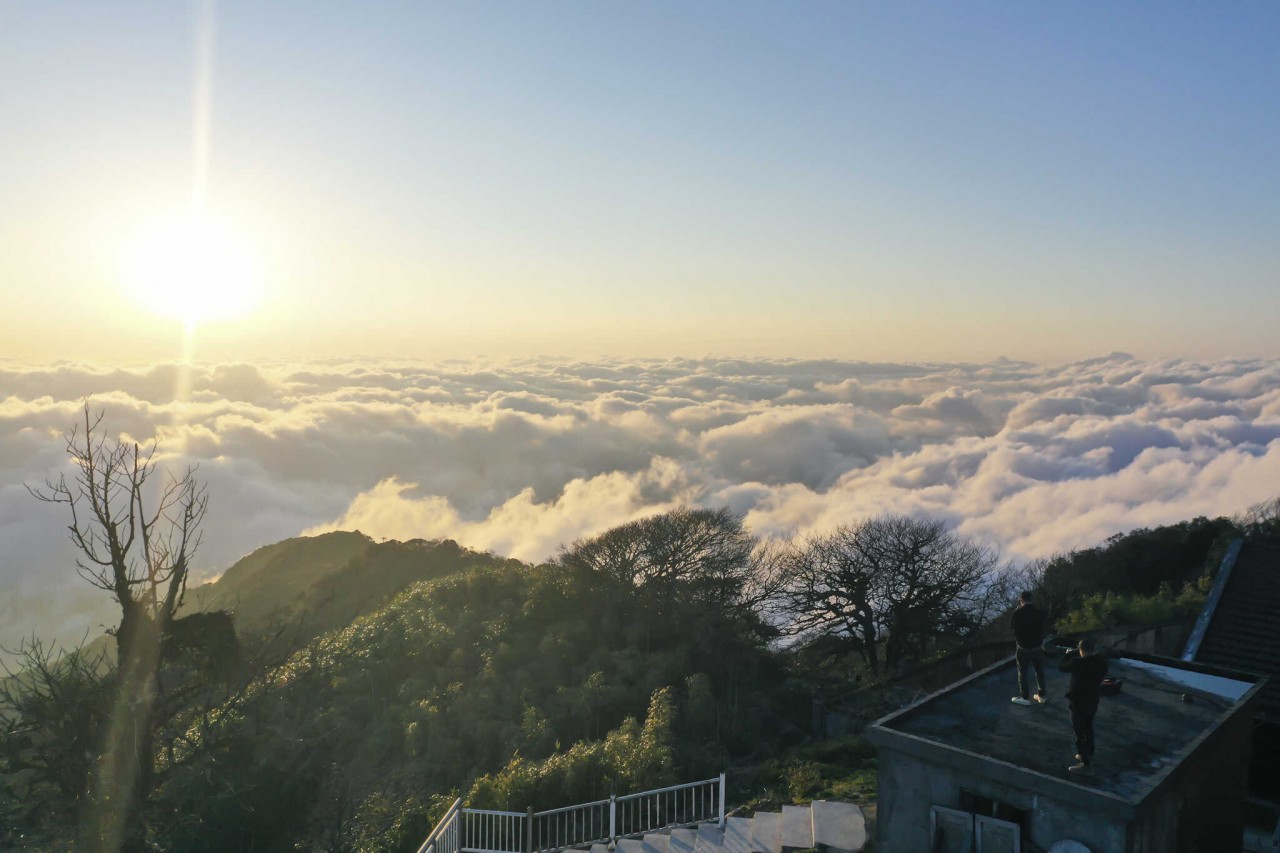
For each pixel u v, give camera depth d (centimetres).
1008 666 1267
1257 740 1502
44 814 1294
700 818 1641
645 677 3231
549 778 1891
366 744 2880
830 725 2800
